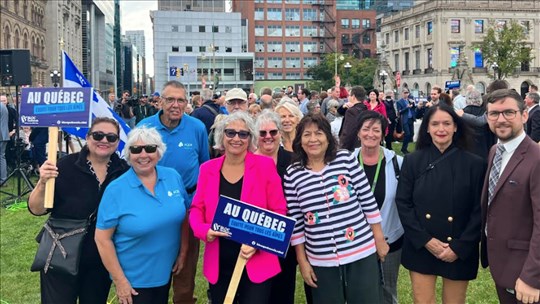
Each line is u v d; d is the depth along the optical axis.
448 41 72.19
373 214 3.94
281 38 100.25
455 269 3.87
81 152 4.00
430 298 4.05
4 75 12.65
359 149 4.59
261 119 4.65
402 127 16.53
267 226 3.61
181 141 5.19
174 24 83.50
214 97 12.59
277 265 3.85
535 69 73.06
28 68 12.77
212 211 3.86
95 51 109.69
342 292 3.87
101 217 3.71
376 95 12.53
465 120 3.97
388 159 4.44
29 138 13.33
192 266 5.28
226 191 3.89
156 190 3.88
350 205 3.85
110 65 123.69
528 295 3.29
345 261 3.80
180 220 3.94
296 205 3.94
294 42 100.88
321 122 3.88
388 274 4.53
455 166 3.91
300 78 101.31
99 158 3.96
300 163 3.97
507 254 3.52
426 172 3.95
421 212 3.95
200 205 3.94
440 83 72.19
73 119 4.05
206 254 3.91
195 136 5.29
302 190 3.88
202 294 5.91
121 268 3.79
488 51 60.12
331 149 3.94
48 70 67.62
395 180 4.39
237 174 3.93
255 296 3.76
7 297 5.75
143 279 3.82
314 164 3.95
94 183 3.94
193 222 3.85
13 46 53.56
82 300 4.07
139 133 3.77
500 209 3.54
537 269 3.26
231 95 7.01
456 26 72.44
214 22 85.12
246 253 3.68
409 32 80.50
